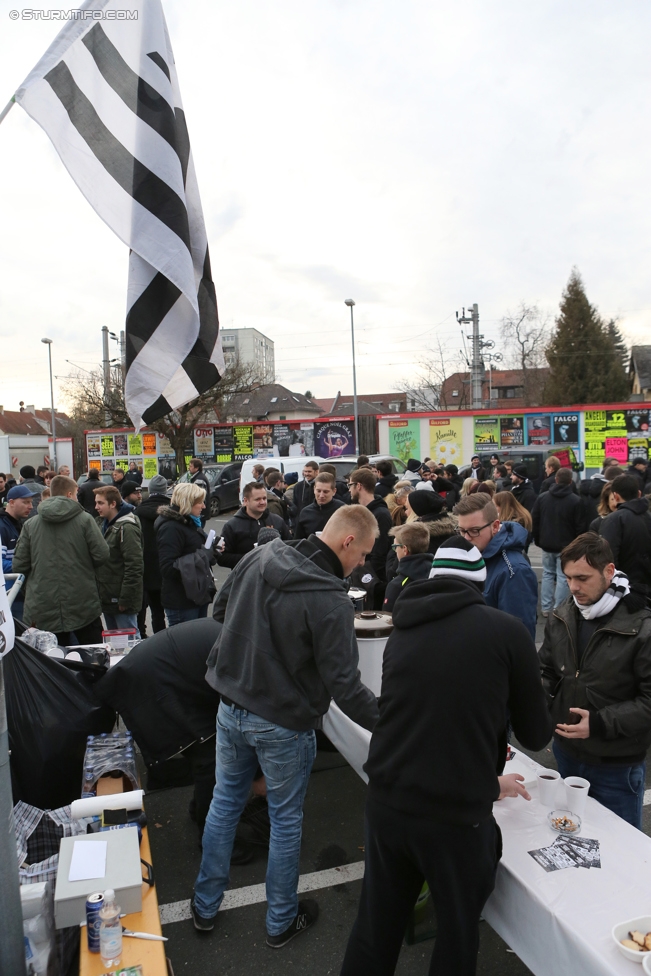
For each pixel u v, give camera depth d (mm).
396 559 4367
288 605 2412
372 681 3006
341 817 3568
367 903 1994
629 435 21484
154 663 3102
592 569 2402
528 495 9430
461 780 1775
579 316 43625
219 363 3857
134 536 5414
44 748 3008
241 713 2523
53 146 3281
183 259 3414
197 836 3404
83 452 40312
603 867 1973
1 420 60125
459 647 1815
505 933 1980
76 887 2109
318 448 24781
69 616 4797
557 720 2551
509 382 59281
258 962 2543
